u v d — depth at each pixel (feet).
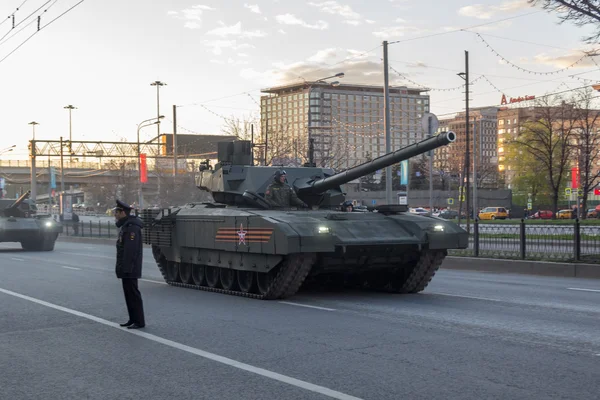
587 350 24.91
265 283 41.55
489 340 26.94
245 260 42.09
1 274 60.49
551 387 19.84
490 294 43.16
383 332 28.96
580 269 55.98
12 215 101.55
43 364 24.13
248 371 22.34
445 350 25.08
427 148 39.50
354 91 384.47
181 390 20.26
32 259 81.71
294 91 387.75
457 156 330.95
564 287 47.47
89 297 43.34
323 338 27.78
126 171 215.10
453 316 33.40
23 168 243.60
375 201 216.54
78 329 31.12
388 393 19.43
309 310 35.99
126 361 24.26
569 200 238.89
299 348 25.82
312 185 47.52
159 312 35.99
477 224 68.54
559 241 60.23
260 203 46.93
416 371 21.91
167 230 50.80
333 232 39.42
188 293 45.44
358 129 377.30
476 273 61.05
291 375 21.68
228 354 25.00
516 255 63.82
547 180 203.92
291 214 41.65
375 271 45.75
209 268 47.67
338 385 20.38
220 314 34.96
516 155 222.89
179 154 216.95
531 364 22.70
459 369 22.09
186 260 48.93
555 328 29.66
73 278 56.59
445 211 212.02
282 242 37.76
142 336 29.01
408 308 36.47
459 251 70.69
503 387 19.89
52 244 101.14
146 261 80.07
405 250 41.24
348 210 50.24
